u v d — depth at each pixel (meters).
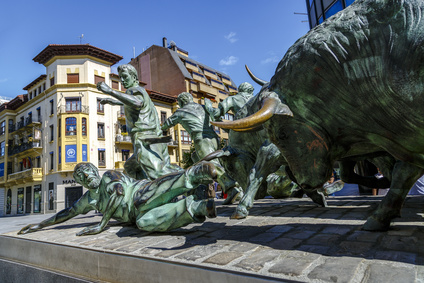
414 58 1.43
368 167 5.29
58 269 2.58
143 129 4.71
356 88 1.69
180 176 2.70
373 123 1.75
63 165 25.56
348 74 1.69
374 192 6.29
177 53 39.62
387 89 1.56
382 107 1.64
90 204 3.47
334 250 1.71
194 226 3.01
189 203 2.56
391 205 2.01
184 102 5.48
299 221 2.83
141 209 2.92
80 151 25.67
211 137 5.13
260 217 3.35
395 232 1.98
